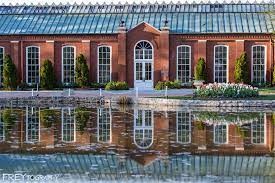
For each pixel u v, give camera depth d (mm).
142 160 20891
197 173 18906
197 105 43656
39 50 63781
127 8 67562
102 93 54250
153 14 66562
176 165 20062
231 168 19625
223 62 62375
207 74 62000
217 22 64062
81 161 20781
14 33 63750
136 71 62594
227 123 31828
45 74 61281
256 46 61969
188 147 23609
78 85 62000
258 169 19484
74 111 40094
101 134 27375
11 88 61281
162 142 24859
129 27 64438
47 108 43250
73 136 26719
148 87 62406
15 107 44500
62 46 63562
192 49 62312
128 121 33031
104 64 63281
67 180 18109
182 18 65312
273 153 22234
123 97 47625
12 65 61312
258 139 25609
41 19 66500
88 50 63125
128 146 23906
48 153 22281
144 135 26969
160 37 62125
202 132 27953
